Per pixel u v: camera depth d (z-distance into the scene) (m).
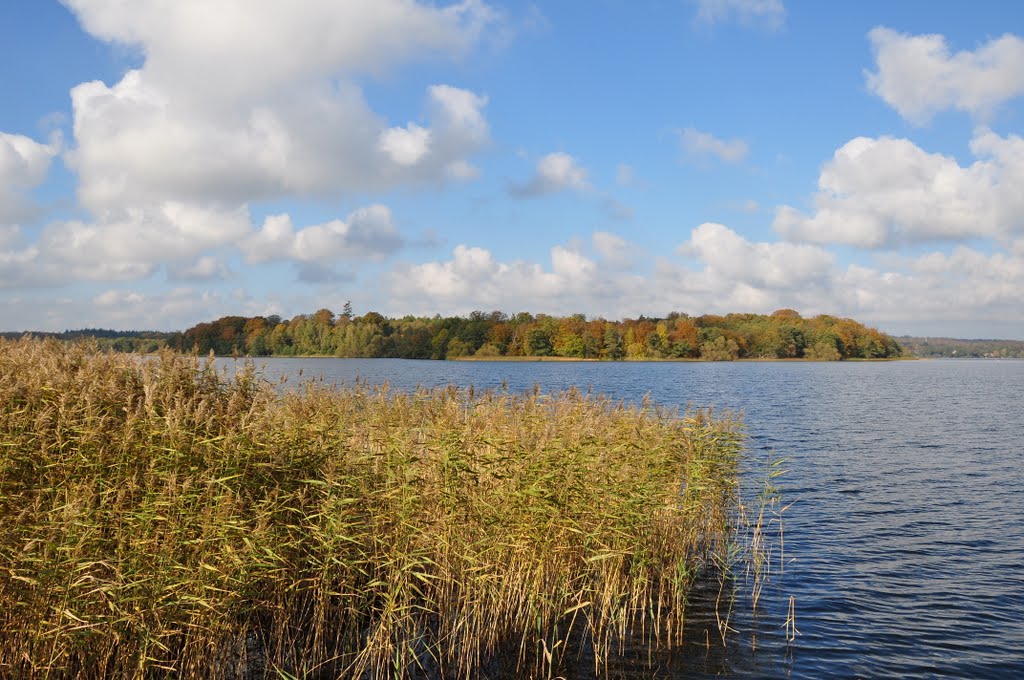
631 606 11.46
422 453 10.90
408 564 9.20
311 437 10.48
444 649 9.80
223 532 7.85
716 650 10.14
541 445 11.15
